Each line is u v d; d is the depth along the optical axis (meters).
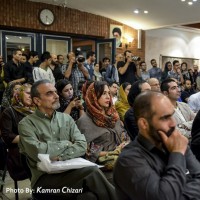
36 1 7.20
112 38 8.07
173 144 1.19
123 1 6.94
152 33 9.82
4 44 6.93
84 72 4.66
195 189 1.21
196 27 10.50
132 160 1.18
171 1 6.70
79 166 1.90
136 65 5.50
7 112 2.58
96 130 2.34
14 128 2.56
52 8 7.47
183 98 5.70
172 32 10.46
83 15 8.03
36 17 7.25
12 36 7.03
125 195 1.21
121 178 1.19
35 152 1.93
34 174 1.99
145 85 2.73
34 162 1.97
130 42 9.09
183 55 10.92
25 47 7.23
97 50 8.40
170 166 1.14
